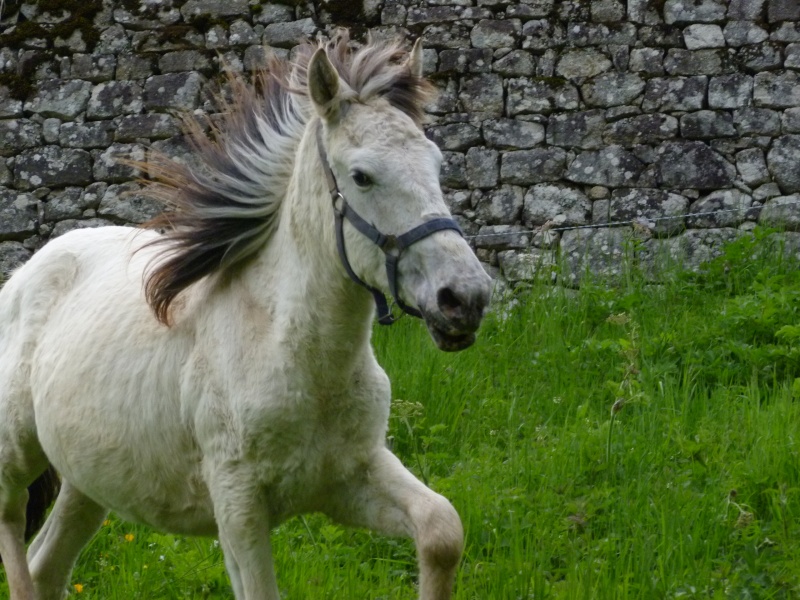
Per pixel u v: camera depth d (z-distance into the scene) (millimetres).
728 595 6922
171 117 15625
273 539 8484
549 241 14922
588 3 15258
